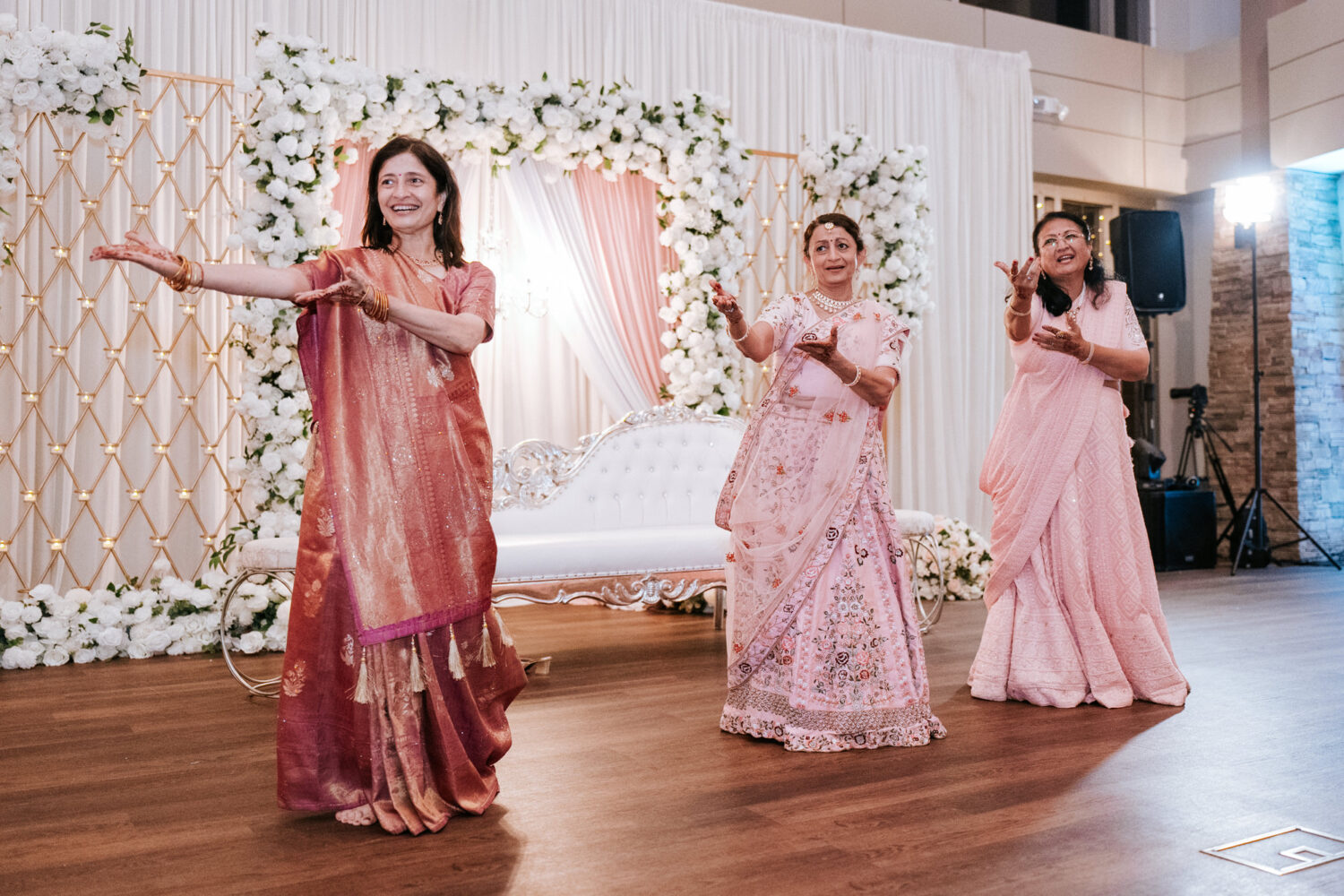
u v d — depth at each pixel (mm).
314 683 2072
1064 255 3336
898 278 5668
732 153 5375
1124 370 3213
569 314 5418
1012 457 3314
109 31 4332
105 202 4812
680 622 5277
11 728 3027
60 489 4738
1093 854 1924
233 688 3629
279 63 4340
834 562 2762
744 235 5574
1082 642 3227
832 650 2727
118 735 2934
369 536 2029
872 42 6793
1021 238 7246
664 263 5691
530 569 4039
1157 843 1980
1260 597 5871
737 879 1812
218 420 4980
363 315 2100
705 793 2318
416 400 2113
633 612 5680
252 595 4414
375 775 2074
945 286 6906
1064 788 2330
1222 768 2486
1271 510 7969
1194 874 1822
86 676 3865
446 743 2117
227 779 2480
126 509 4852
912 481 6723
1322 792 2295
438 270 2266
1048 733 2842
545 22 5781
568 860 1904
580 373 5719
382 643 2049
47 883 1809
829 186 5707
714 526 4820
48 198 4691
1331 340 8047
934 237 6438
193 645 4332
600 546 4152
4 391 4617
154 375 4754
